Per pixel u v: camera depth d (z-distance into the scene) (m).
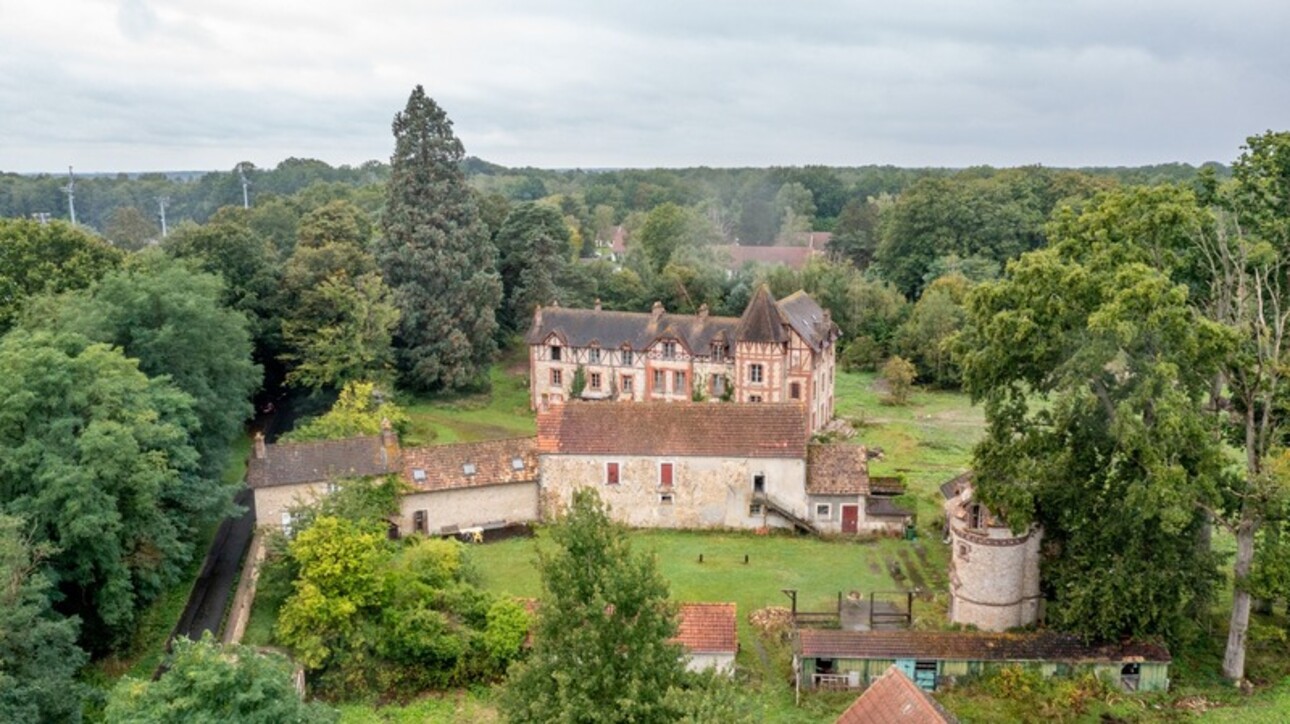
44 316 52.09
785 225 151.25
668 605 26.31
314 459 51.59
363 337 71.94
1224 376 38.97
